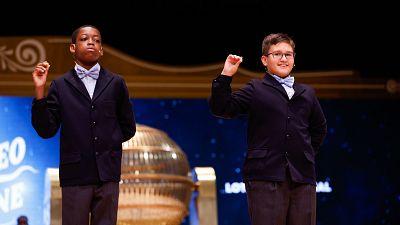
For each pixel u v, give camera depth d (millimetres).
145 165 5336
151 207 5160
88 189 5566
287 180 5930
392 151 13398
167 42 13859
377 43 14047
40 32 13391
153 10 13742
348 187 13180
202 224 5090
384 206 13219
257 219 5848
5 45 12742
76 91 5863
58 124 5855
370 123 13430
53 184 5070
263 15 13961
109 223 5492
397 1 13992
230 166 12961
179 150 5605
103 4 13562
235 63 6059
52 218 5031
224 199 12773
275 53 6324
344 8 14031
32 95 12641
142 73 13062
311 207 5941
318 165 13156
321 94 13406
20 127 12461
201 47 13914
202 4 13812
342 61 14055
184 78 13141
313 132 6410
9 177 12195
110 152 5699
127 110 6004
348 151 13281
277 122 6039
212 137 13000
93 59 5969
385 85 13547
